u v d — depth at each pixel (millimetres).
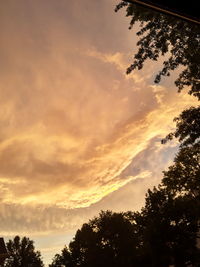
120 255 67812
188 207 41031
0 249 31141
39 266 101625
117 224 70688
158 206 44625
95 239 71438
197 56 20141
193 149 26891
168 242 43062
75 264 75000
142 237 47656
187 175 30891
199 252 42281
